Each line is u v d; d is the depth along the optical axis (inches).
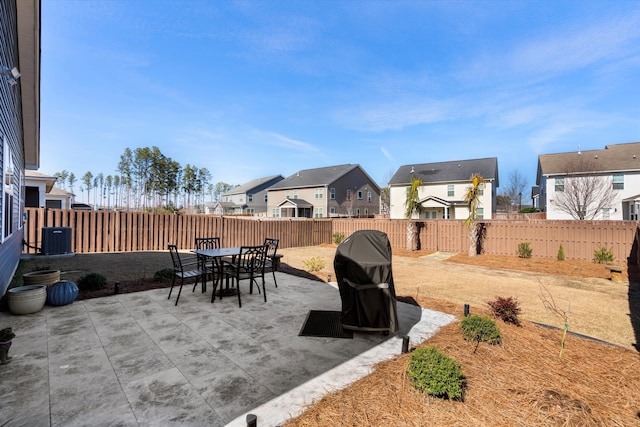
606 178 752.3
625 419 82.8
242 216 1338.6
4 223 180.4
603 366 114.0
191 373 101.9
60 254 352.2
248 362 110.9
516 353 122.3
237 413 80.9
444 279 311.7
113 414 79.1
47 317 154.3
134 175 1902.1
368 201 1405.0
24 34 207.2
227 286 214.7
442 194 983.6
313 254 502.0
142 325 145.9
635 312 202.7
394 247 600.7
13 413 78.2
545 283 297.0
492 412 83.7
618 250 404.5
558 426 78.7
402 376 100.7
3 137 169.9
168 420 77.2
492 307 170.6
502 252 485.1
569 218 797.9
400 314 174.2
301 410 82.8
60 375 98.4
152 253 408.2
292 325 150.7
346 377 101.4
